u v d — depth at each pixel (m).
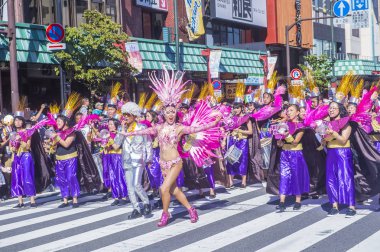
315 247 7.31
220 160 12.58
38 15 22.27
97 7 25.19
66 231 9.05
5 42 18.70
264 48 40.47
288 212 9.80
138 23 28.66
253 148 13.16
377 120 11.30
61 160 11.48
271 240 7.79
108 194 12.48
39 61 19.70
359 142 9.45
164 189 8.96
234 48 36.88
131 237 8.34
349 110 9.45
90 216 10.34
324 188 10.66
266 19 42.59
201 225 9.02
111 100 11.91
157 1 30.20
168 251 7.40
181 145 9.09
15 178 11.84
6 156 13.30
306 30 47.31
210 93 13.21
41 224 9.80
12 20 16.08
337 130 9.13
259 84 35.75
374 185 9.51
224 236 8.15
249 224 8.94
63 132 11.35
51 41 17.42
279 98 12.84
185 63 28.38
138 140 9.80
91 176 11.78
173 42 27.95
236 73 33.12
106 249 7.66
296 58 47.19
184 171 11.39
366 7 46.56
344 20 47.38
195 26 31.05
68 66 19.52
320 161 10.36
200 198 11.87
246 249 7.33
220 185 13.83
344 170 9.25
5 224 9.98
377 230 8.17
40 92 21.23
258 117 12.83
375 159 9.35
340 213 9.53
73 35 19.25
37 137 12.08
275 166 10.27
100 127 12.16
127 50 21.48
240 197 11.84
